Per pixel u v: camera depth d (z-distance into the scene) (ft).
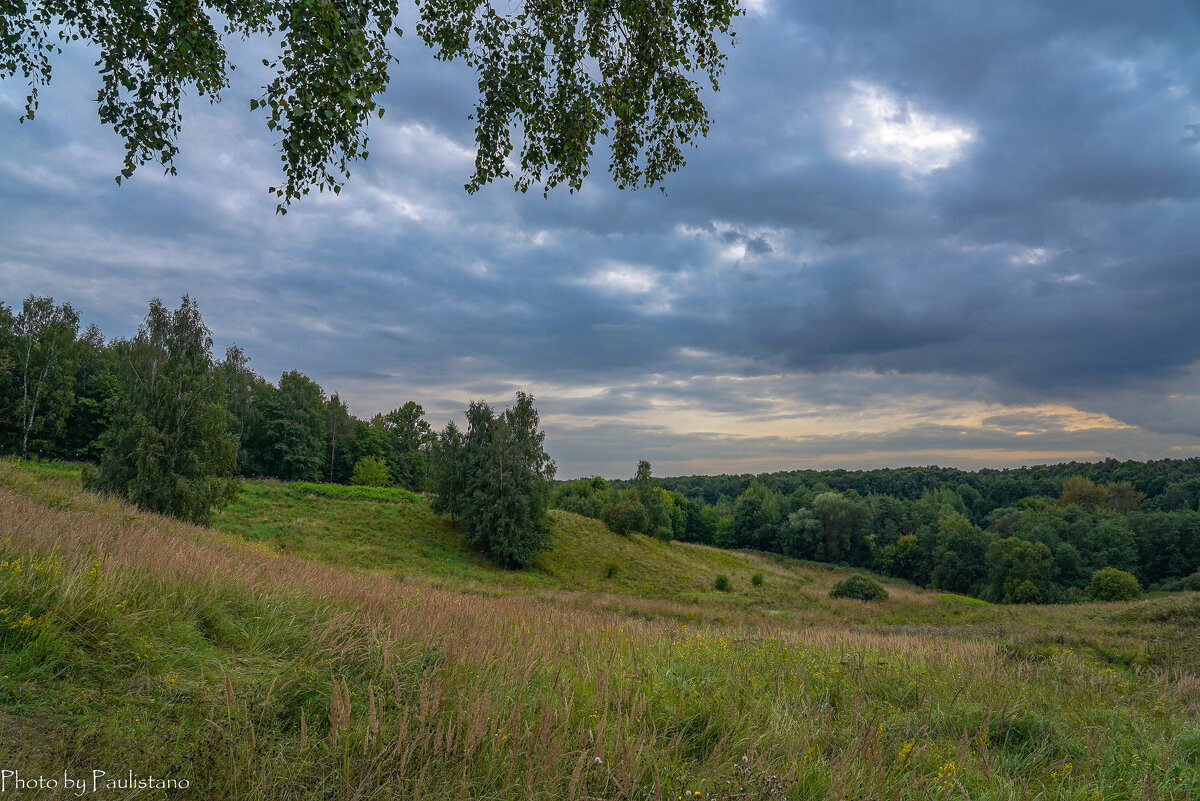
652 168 23.03
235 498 82.64
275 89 15.20
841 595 131.03
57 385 136.67
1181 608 56.70
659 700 15.66
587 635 23.98
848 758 11.80
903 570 277.03
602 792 9.91
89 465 96.78
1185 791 12.54
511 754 10.03
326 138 15.93
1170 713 19.12
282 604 18.51
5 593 13.10
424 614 20.84
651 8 19.06
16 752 8.57
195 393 77.66
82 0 16.55
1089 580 200.85
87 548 19.98
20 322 137.80
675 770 11.26
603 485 327.47
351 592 23.18
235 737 9.91
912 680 22.02
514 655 16.71
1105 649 39.45
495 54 18.85
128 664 12.26
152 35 16.33
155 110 18.13
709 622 73.26
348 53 14.55
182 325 78.28
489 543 137.59
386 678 13.97
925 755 13.53
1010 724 16.71
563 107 19.60
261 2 14.60
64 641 12.24
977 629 62.69
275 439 193.67
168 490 73.20
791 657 24.30
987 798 11.42
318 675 13.38
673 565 170.71
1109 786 12.85
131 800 7.86
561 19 19.58
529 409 156.97
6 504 27.76
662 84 20.94
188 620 15.34
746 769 11.19
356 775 9.36
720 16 19.74
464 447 150.61
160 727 10.10
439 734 9.87
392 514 147.23
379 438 238.68
